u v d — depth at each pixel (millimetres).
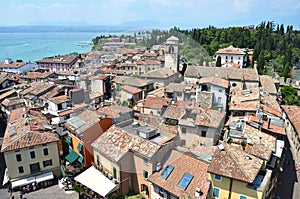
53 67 87250
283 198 27500
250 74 47438
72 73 53906
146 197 22906
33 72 73375
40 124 34344
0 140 41688
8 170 29141
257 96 37812
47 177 30125
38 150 30203
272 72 77688
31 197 28203
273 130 28609
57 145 31203
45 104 42562
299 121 40312
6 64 89562
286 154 36281
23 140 29828
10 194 28719
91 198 25297
